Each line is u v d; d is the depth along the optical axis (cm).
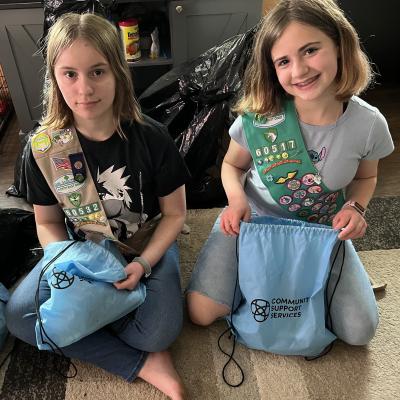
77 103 97
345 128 106
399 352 117
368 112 106
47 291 111
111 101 101
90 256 106
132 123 107
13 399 109
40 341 103
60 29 95
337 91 101
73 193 109
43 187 111
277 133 109
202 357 118
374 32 218
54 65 97
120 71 101
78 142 105
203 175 163
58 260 105
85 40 94
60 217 120
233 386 111
